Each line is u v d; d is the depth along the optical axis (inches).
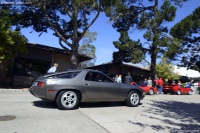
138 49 1024.2
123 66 1210.0
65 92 343.6
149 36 981.2
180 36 976.9
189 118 346.6
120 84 400.2
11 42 624.7
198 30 954.1
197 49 1011.3
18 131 229.3
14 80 800.3
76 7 732.0
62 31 913.5
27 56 829.2
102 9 771.4
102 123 276.4
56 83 339.3
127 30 1128.2
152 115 348.8
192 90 1078.4
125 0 1047.0
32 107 350.9
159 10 1031.6
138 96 420.5
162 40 982.4
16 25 839.7
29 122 263.6
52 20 903.1
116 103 438.3
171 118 337.1
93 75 374.6
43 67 864.9
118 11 1002.7
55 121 273.4
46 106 364.8
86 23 824.3
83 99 359.6
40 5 776.3
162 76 1491.1
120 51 1055.0
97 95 368.8
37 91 346.3
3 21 644.1
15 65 810.2
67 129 243.9
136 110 381.1
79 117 300.7
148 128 269.3
